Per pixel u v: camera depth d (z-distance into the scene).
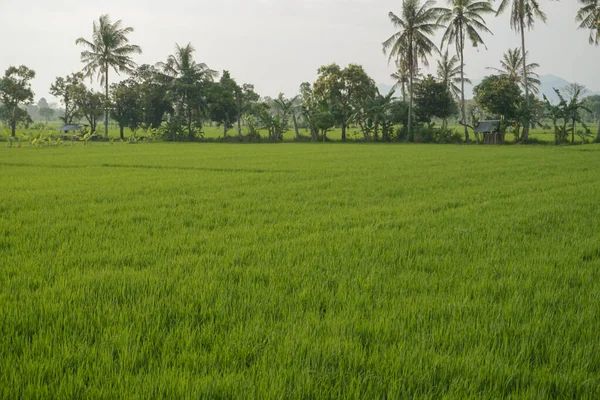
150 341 3.99
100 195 13.81
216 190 15.08
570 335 4.18
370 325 4.32
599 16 49.00
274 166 23.59
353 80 64.31
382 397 3.26
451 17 54.72
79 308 4.75
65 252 7.31
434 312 4.75
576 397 3.26
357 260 6.79
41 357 3.68
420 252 7.44
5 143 56.53
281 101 65.88
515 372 3.53
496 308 4.88
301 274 6.11
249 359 3.78
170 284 5.63
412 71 57.44
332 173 20.25
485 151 37.19
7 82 65.81
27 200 12.84
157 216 10.59
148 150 40.69
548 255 7.07
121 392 3.19
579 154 32.12
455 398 3.19
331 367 3.58
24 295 5.23
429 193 14.31
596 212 10.59
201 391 3.21
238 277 6.02
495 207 11.58
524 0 50.19
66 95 70.94
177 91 65.62
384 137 62.25
